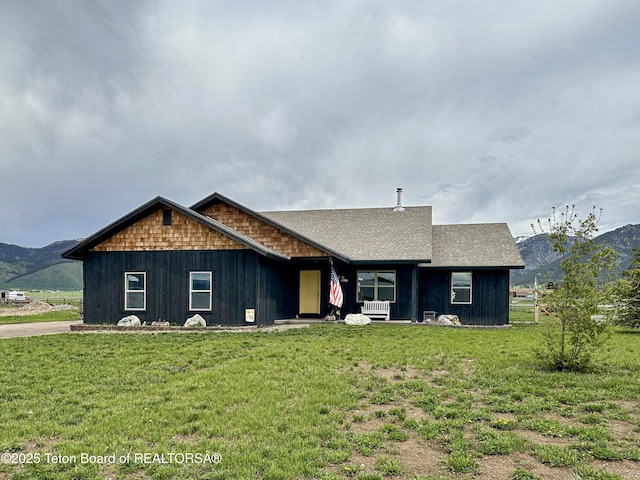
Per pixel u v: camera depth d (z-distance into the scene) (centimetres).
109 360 955
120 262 1705
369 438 509
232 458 453
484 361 933
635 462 443
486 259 2005
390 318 1988
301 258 1867
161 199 1658
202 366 897
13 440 504
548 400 647
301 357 977
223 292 1630
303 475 421
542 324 1042
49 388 727
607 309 1064
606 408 609
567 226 867
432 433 523
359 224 2261
